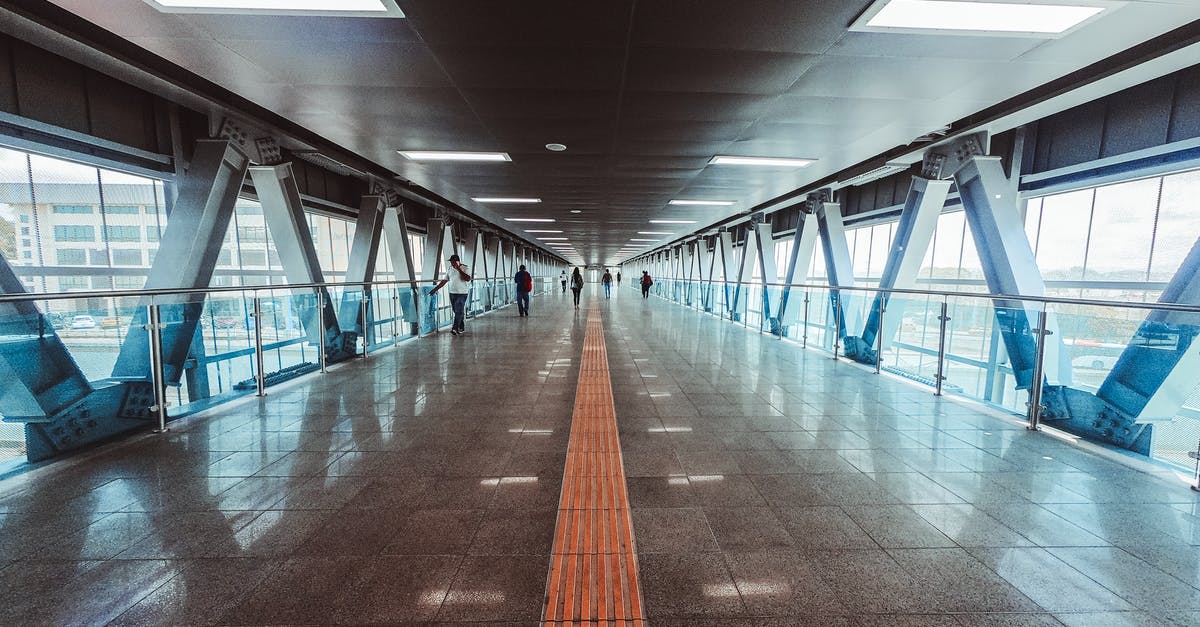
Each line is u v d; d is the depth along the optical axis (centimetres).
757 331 978
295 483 261
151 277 477
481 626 155
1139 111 511
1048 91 411
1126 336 297
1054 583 181
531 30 287
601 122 463
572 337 873
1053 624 159
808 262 1020
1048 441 335
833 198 959
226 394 413
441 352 702
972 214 532
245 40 299
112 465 284
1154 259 536
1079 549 204
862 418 387
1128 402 298
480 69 341
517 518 224
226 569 185
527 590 173
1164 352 278
